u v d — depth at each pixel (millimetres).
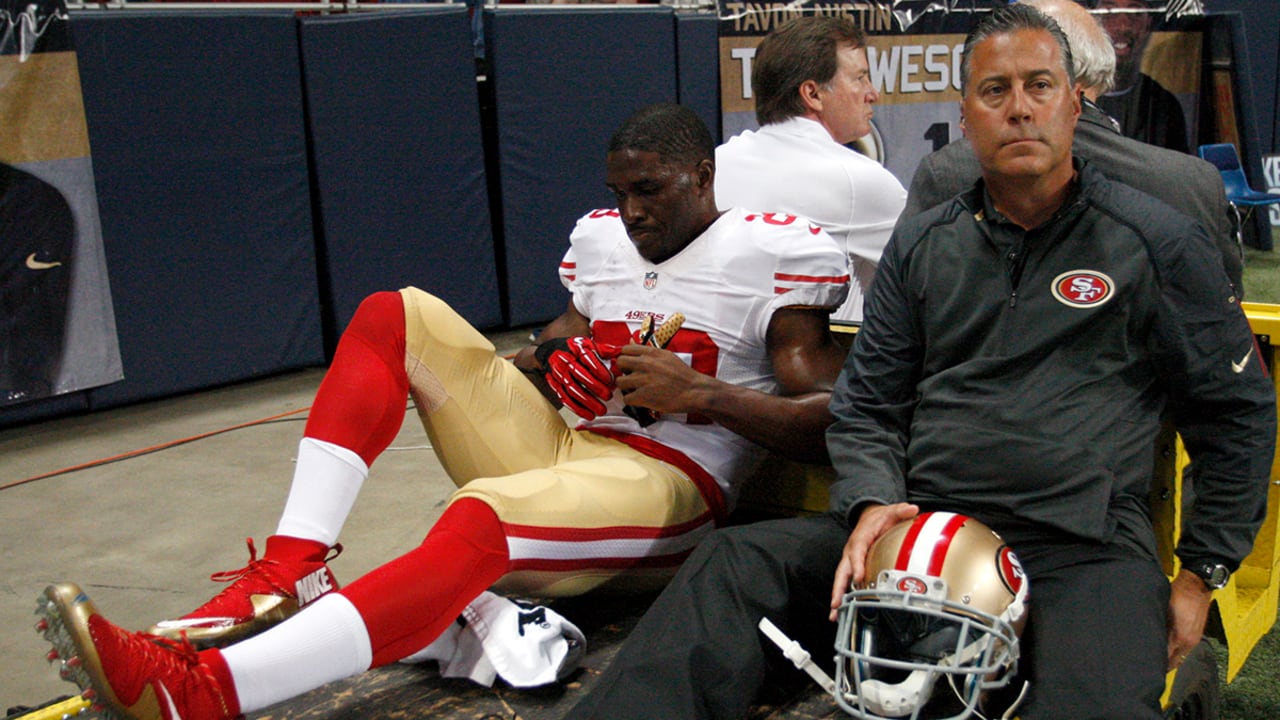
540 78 5426
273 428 4383
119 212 4527
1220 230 1983
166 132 4586
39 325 4363
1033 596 1570
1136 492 1635
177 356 4770
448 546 1666
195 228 4723
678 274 2037
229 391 4941
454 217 5395
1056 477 1601
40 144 4258
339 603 1568
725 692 1566
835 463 1749
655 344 1990
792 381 1975
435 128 5262
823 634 1738
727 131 5977
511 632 1752
